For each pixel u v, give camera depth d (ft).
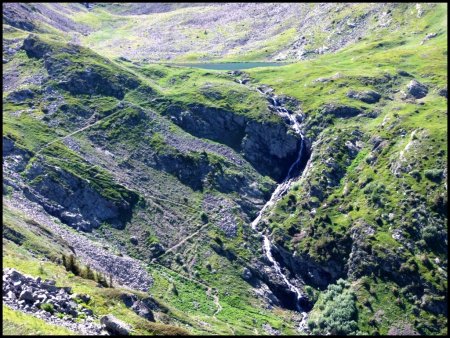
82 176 556.10
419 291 474.90
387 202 538.06
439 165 547.08
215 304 468.34
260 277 516.32
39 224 443.32
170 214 560.20
